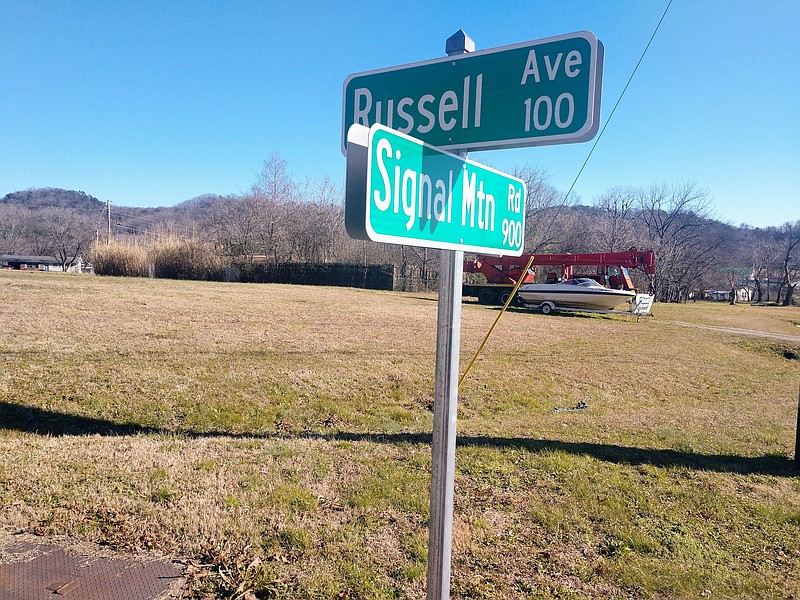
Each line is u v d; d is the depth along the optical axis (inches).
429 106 74.2
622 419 296.2
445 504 68.2
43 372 311.1
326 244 1925.4
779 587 123.3
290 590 106.8
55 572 107.3
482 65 70.4
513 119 68.9
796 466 210.4
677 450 225.0
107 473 158.4
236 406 290.0
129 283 942.4
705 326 898.1
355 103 80.1
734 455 222.2
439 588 69.1
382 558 120.0
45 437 214.5
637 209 2377.0
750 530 151.3
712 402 405.7
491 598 111.6
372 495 153.0
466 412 330.3
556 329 692.7
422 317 696.4
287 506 142.3
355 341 489.4
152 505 137.9
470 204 69.1
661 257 2156.7
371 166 52.2
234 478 160.2
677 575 124.9
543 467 189.2
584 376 446.6
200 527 127.5
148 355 369.4
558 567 125.4
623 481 181.2
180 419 268.1
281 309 663.1
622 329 745.0
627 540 139.9
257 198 1930.4
